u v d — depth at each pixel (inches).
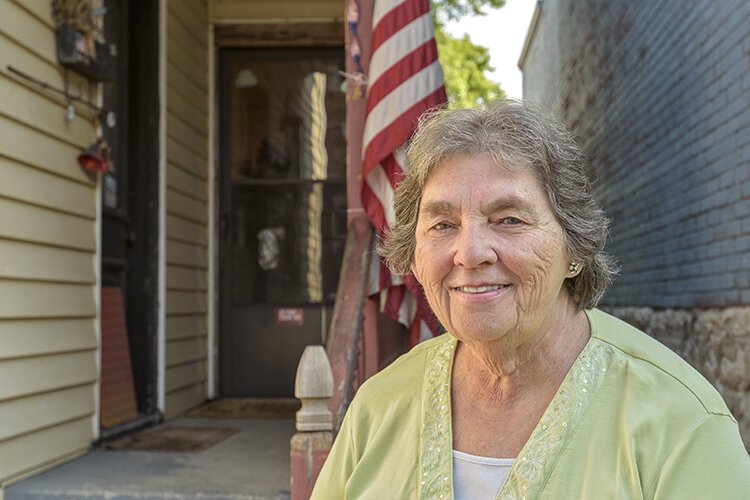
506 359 48.8
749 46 143.4
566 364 49.5
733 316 154.6
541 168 47.1
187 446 147.8
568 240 48.9
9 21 117.3
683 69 187.8
